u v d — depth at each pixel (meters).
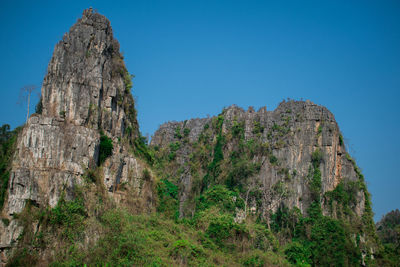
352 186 105.25
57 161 68.31
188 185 117.88
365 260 96.69
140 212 75.75
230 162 113.88
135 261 63.19
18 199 64.81
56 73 75.25
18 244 62.41
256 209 100.69
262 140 113.75
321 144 106.94
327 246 90.56
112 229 66.56
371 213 105.50
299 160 106.62
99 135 74.06
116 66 83.25
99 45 80.38
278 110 116.69
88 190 68.44
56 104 73.62
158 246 67.88
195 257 69.69
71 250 62.97
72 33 79.75
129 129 84.31
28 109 74.69
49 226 63.94
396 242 116.69
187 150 129.25
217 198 95.75
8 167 68.06
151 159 90.81
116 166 75.00
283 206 101.00
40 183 66.19
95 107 75.38
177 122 139.00
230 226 80.44
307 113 110.38
